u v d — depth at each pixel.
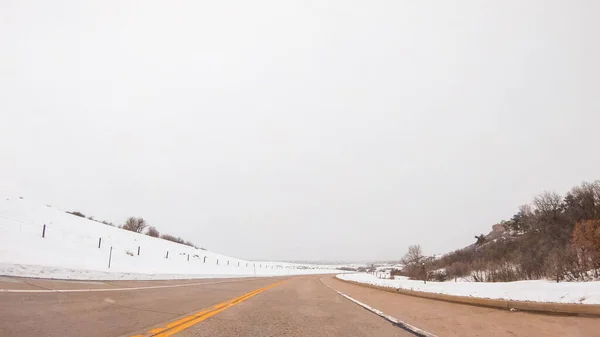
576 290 9.17
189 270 40.66
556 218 33.25
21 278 11.41
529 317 7.73
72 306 7.46
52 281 11.84
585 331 6.12
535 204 36.69
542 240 32.38
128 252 35.50
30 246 22.06
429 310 9.93
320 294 17.16
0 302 7.06
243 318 7.93
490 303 9.77
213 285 19.64
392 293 18.00
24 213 32.56
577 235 18.81
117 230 49.47
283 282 30.98
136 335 5.33
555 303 8.00
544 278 19.14
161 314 7.56
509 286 12.56
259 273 64.00
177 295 12.02
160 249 49.19
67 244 27.30
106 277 16.89
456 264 45.59
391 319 8.18
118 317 6.75
